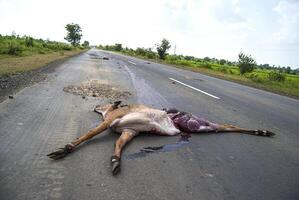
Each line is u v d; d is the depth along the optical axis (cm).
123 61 3039
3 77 1039
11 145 450
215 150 513
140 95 971
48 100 767
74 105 741
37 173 370
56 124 575
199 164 445
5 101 706
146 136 544
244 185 392
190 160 457
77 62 2205
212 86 1510
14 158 407
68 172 380
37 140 483
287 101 1299
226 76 2561
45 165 395
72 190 337
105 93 938
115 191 343
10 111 629
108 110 582
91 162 415
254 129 693
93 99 835
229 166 450
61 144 476
